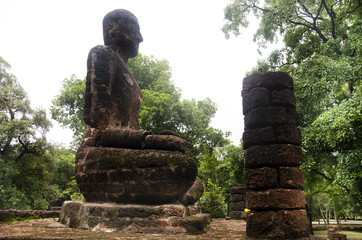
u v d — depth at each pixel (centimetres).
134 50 673
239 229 534
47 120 2398
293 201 382
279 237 367
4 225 529
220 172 2694
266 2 1731
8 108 2355
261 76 429
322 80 1195
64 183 3366
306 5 1728
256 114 416
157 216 439
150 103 1866
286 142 403
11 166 2103
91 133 564
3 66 2430
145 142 502
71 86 2028
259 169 395
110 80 575
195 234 427
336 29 1591
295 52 1591
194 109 2030
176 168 468
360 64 1185
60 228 475
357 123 1002
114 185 487
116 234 405
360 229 2438
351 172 1102
